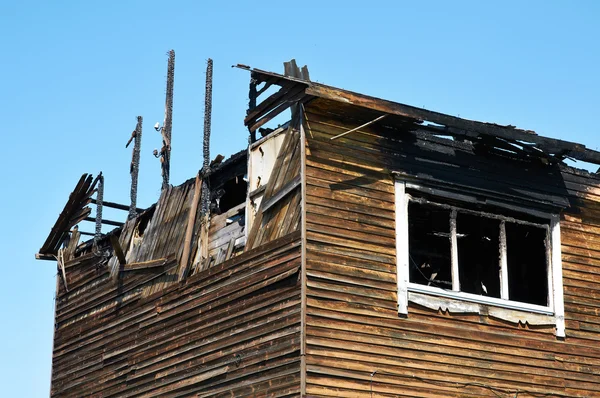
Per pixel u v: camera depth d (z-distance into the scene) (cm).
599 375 2536
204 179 2733
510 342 2433
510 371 2408
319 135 2325
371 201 2342
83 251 3244
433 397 2280
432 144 2477
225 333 2414
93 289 3058
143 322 2762
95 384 2914
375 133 2405
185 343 2556
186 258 2669
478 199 2494
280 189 2352
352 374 2195
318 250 2241
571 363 2509
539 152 2581
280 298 2261
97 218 3167
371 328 2250
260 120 2467
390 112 2334
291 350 2184
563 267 2588
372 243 2311
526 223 2561
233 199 2875
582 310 2578
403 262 2336
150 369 2673
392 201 2373
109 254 3044
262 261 2347
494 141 2525
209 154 2756
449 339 2345
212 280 2516
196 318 2541
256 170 2505
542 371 2456
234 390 2330
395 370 2250
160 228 2856
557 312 2536
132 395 2723
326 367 2169
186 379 2509
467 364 2352
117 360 2839
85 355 3008
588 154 2581
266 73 2292
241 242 2494
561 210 2633
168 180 2991
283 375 2189
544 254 2641
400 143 2431
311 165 2294
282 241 2292
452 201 2470
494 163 2558
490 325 2422
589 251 2644
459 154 2511
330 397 2156
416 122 2405
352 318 2233
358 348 2219
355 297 2250
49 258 3312
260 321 2308
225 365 2381
